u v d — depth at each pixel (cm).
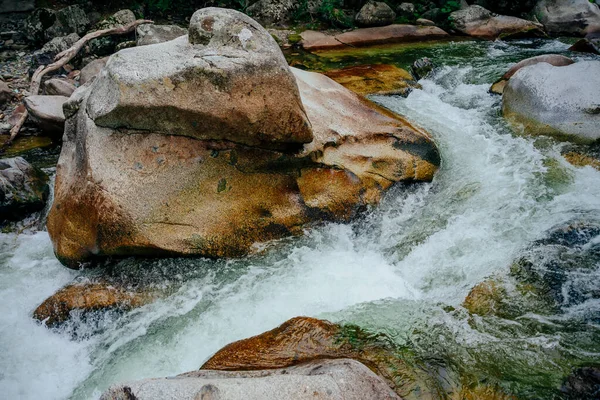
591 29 1034
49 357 370
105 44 895
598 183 499
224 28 425
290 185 459
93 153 418
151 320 390
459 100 686
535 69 618
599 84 570
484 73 782
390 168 501
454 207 490
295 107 432
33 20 935
